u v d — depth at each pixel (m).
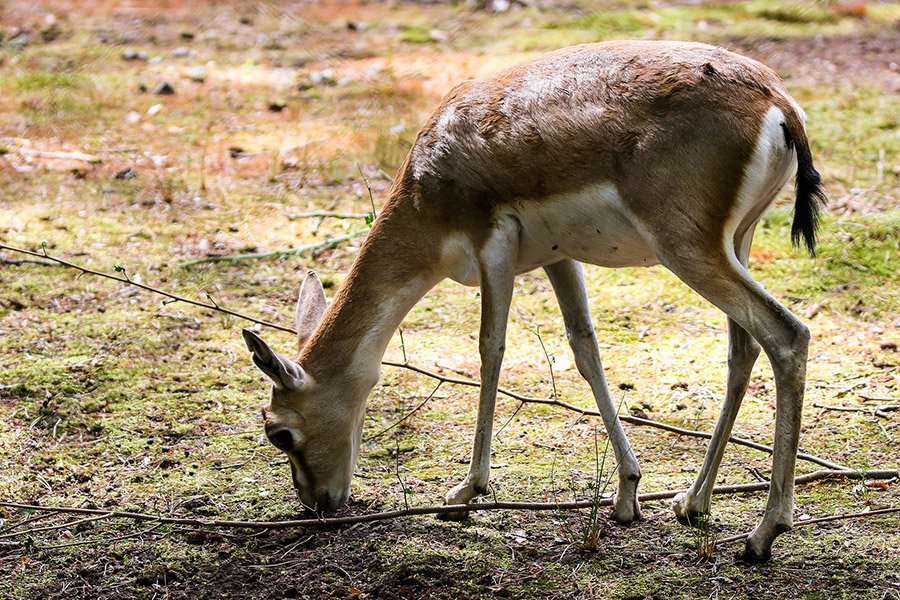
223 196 15.97
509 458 9.94
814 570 7.93
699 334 12.30
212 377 11.45
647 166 7.53
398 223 8.59
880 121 17.86
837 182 15.65
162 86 20.09
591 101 7.76
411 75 20.86
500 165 8.03
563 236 8.08
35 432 10.34
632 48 7.98
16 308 12.80
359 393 8.80
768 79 7.78
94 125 18.58
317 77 20.92
